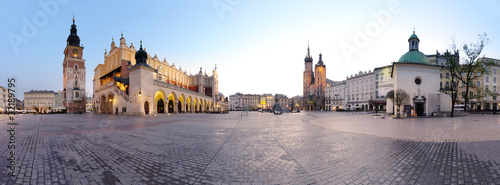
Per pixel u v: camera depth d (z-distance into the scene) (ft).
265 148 24.34
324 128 47.73
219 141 29.07
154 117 94.48
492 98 191.72
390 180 14.52
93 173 15.55
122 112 126.11
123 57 152.35
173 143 27.37
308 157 20.25
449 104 120.57
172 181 14.15
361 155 21.16
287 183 13.85
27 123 58.75
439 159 19.83
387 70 222.07
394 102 114.83
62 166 17.10
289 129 45.37
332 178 14.78
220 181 14.16
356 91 272.10
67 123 58.90
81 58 232.94
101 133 36.88
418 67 114.62
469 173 15.96
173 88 141.69
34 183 13.62
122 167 16.97
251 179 14.49
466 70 115.96
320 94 387.34
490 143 27.99
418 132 39.83
